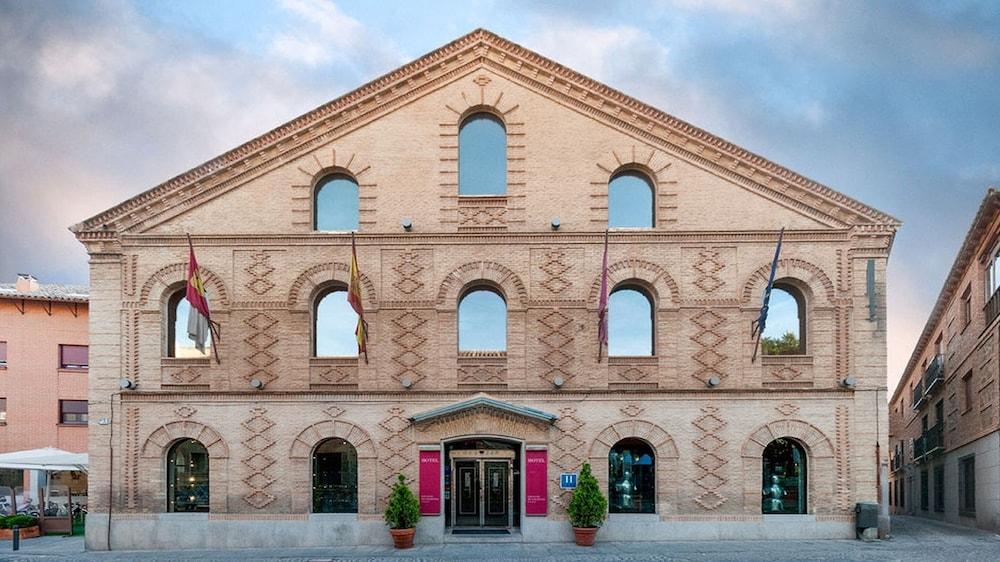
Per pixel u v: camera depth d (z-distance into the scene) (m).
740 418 19.06
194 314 17.88
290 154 20.16
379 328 19.47
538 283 19.56
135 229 19.83
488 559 16.30
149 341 19.48
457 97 20.36
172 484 19.39
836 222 19.64
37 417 33.00
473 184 20.25
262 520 18.80
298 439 19.06
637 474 19.30
